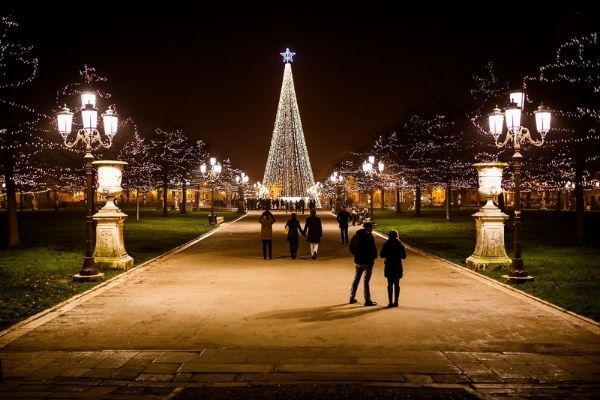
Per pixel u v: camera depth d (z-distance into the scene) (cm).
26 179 2459
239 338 913
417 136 4753
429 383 696
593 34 2155
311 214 2072
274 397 647
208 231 3488
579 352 834
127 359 798
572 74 2214
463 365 769
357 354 823
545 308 1145
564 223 3947
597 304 1148
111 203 1769
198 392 665
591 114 2156
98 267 1708
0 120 2117
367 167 3897
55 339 909
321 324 1011
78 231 3291
